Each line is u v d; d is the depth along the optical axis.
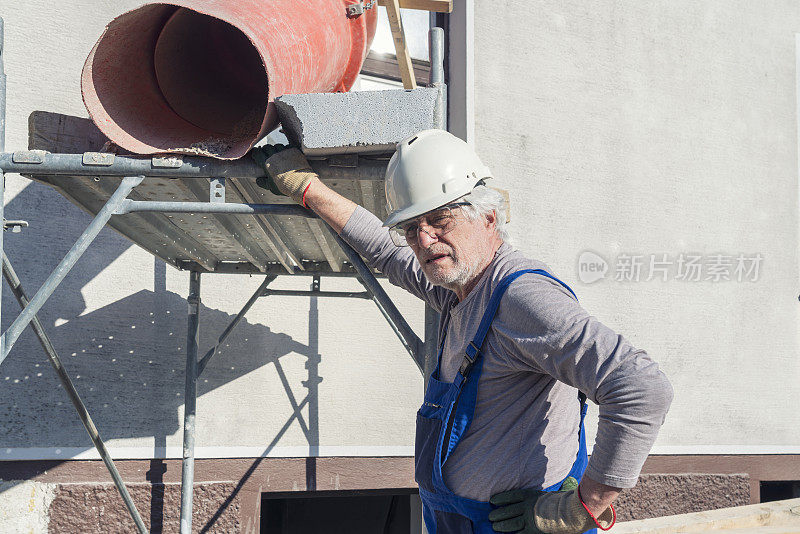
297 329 4.31
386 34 4.69
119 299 4.03
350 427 4.29
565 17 4.69
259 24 2.03
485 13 4.48
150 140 2.21
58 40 4.02
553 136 4.56
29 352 3.82
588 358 1.29
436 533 1.71
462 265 1.60
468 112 4.36
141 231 3.05
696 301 4.77
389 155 2.21
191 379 3.79
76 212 3.99
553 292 1.40
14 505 3.72
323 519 4.94
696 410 4.69
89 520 3.79
